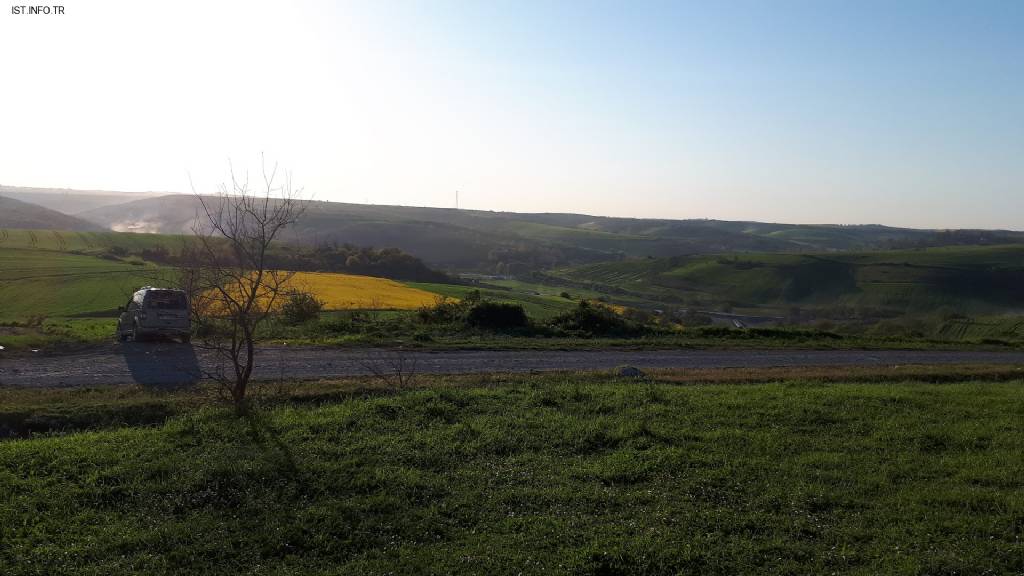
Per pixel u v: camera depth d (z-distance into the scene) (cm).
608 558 741
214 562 725
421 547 763
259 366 1775
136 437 1045
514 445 1107
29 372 1575
